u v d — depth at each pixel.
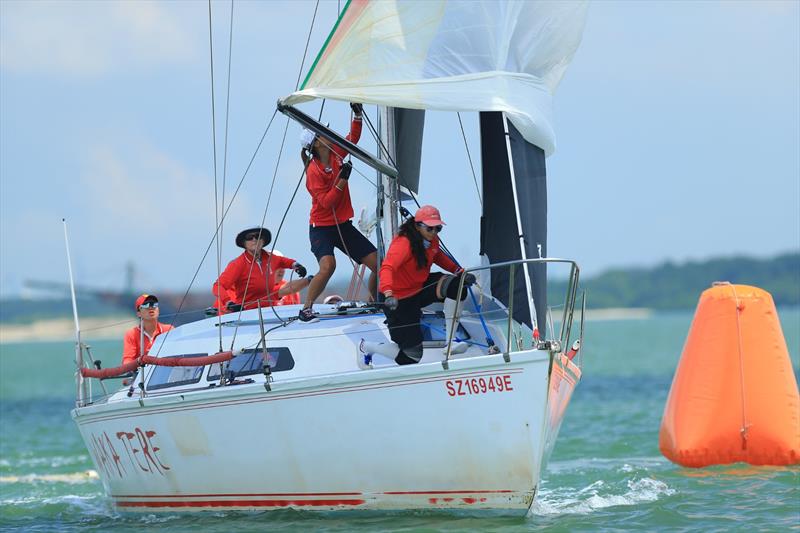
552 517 35.81
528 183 34.88
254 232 41.81
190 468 36.00
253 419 34.25
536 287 34.12
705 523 34.69
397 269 34.03
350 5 33.78
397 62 34.25
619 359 153.50
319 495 34.38
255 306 41.97
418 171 39.69
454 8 34.56
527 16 36.31
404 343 34.31
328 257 37.94
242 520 35.47
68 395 120.00
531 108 35.06
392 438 32.94
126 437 37.66
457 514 33.81
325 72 34.09
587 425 67.50
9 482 52.47
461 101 34.25
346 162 37.19
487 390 31.91
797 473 42.78
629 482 42.66
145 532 35.44
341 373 34.50
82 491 48.97
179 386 37.41
